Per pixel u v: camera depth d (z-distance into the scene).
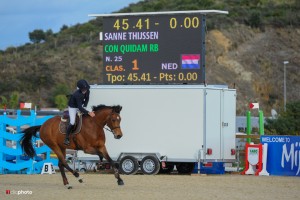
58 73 74.38
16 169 26.39
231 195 17.81
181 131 25.53
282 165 25.97
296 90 73.56
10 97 68.31
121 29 27.41
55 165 27.30
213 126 25.84
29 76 73.88
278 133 41.41
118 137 19.62
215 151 25.91
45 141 20.45
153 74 26.95
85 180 22.56
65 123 20.05
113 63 27.48
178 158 25.53
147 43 27.05
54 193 18.14
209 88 25.61
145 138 25.97
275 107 70.62
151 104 25.95
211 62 73.69
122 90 26.36
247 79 73.06
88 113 19.64
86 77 73.88
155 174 25.77
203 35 26.38
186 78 26.52
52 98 69.31
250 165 26.70
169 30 26.77
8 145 29.88
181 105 25.56
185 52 26.55
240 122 44.00
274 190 19.47
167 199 16.69
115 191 18.67
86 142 19.72
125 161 26.06
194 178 23.66
